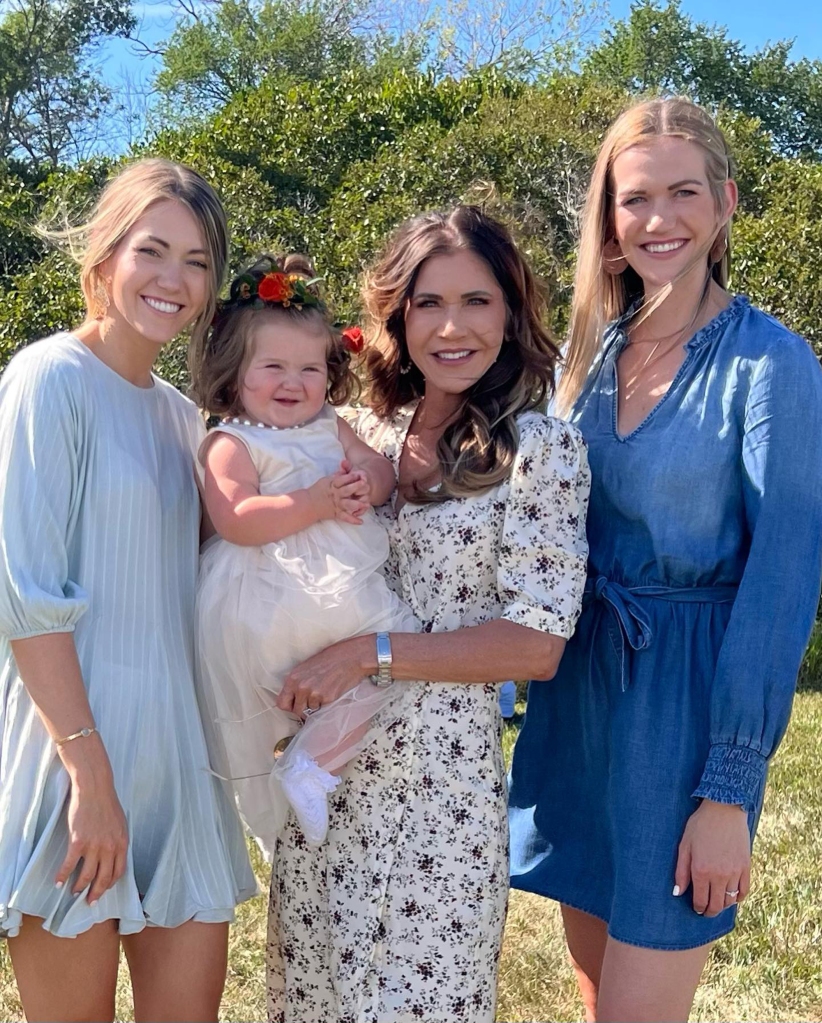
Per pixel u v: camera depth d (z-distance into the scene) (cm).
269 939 266
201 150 1171
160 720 237
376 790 243
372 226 968
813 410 229
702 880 227
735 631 227
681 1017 239
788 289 940
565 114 1100
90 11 2461
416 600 249
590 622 260
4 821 225
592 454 258
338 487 242
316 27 2492
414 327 253
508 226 273
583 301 268
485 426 244
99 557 232
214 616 247
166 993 239
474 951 241
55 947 226
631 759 242
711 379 242
